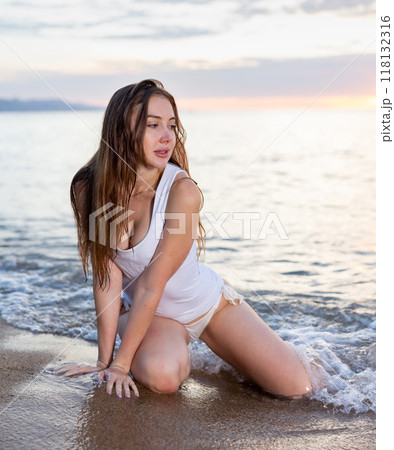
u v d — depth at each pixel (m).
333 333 3.04
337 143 13.78
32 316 3.20
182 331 2.42
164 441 1.79
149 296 2.21
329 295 3.62
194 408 2.10
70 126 20.89
